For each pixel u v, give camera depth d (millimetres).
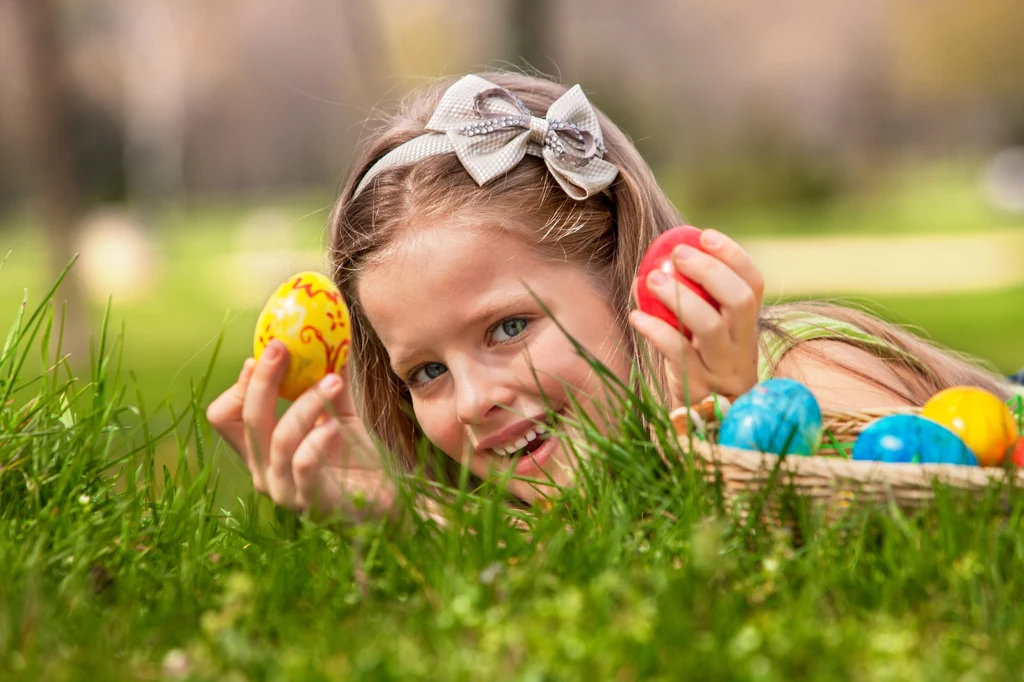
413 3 18094
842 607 1547
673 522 1889
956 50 25469
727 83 30891
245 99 33781
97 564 1847
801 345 2648
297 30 29797
